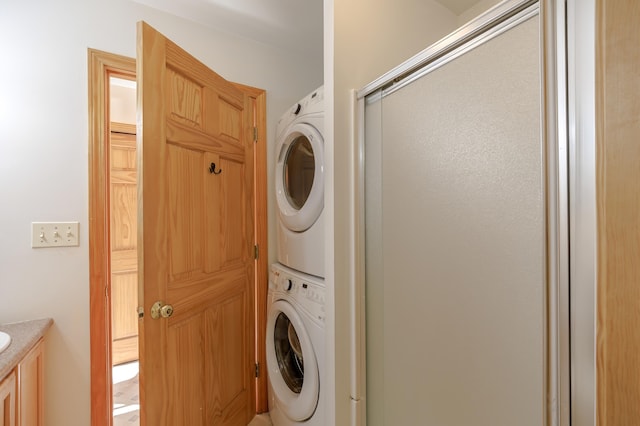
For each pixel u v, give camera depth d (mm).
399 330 940
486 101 678
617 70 359
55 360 1332
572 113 503
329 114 1060
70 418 1351
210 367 1420
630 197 346
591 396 486
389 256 983
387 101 987
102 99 1430
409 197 904
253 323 1837
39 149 1315
